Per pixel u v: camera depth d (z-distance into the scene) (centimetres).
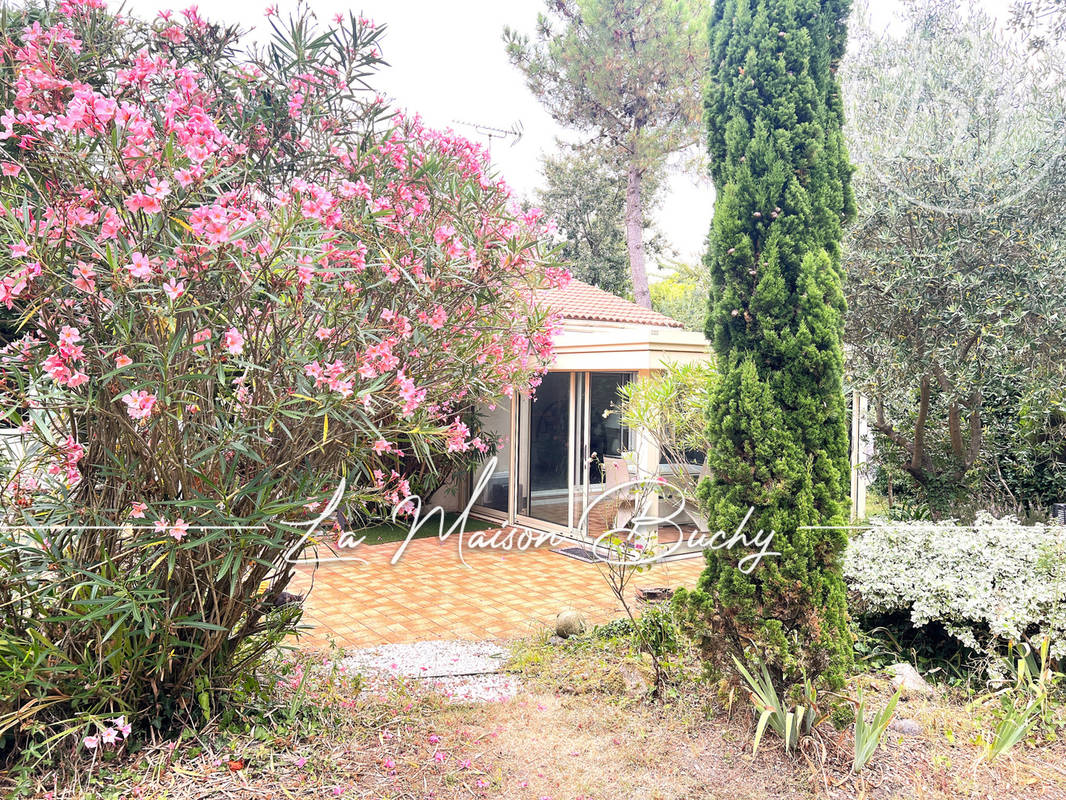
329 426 361
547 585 773
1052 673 471
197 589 344
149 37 374
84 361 308
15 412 327
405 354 377
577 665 522
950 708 464
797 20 443
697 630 446
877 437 939
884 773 381
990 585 517
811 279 423
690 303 2636
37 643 326
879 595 555
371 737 400
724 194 454
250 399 342
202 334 315
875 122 750
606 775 375
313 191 316
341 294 364
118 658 339
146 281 288
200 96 362
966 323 636
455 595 732
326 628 624
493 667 527
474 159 428
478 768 377
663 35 1661
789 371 430
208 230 279
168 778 339
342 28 386
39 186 323
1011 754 407
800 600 418
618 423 960
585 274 2595
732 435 441
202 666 382
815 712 395
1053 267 622
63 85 308
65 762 339
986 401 884
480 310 422
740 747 404
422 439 392
